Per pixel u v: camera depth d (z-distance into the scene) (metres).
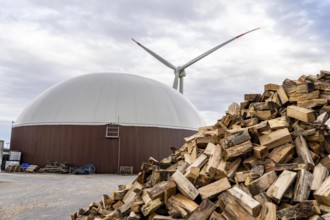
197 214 4.52
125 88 33.47
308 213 3.93
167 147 31.53
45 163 29.45
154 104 33.09
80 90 32.81
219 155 5.62
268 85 7.58
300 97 6.49
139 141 30.16
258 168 5.12
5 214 9.08
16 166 28.33
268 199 4.37
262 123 5.92
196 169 5.51
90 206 8.08
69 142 29.31
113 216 6.08
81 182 19.11
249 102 7.68
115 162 28.95
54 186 16.59
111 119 29.97
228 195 4.58
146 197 5.67
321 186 4.29
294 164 4.96
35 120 31.27
